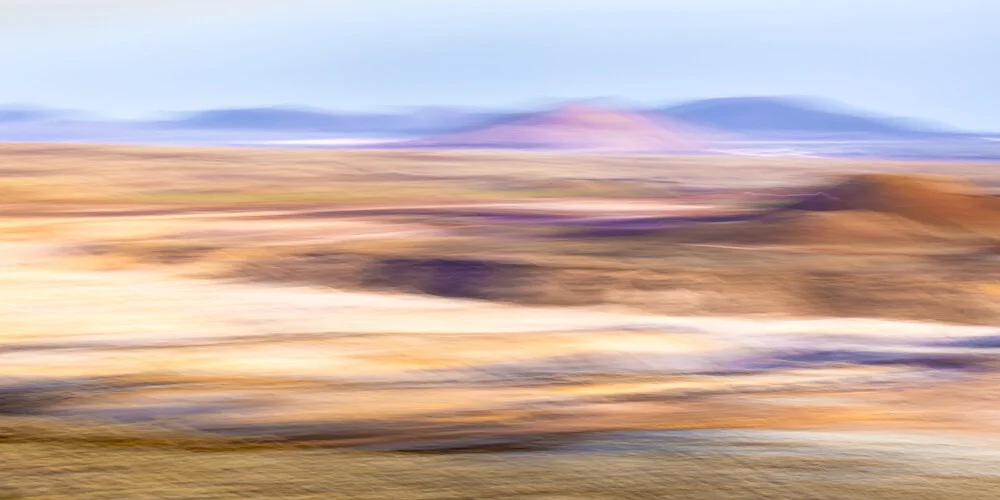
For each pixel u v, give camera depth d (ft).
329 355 82.89
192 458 36.88
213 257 146.61
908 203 187.21
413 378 75.10
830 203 193.77
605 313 113.60
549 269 137.90
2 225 176.35
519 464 36.22
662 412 61.82
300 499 30.96
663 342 92.94
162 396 64.44
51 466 35.12
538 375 77.71
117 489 31.99
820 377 78.38
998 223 184.03
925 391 70.44
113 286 123.95
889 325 108.37
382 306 112.16
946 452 41.75
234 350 84.33
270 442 47.26
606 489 32.63
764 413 61.31
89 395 64.49
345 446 45.60
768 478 34.68
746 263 147.74
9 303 109.29
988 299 128.47
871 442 46.09
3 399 62.85
